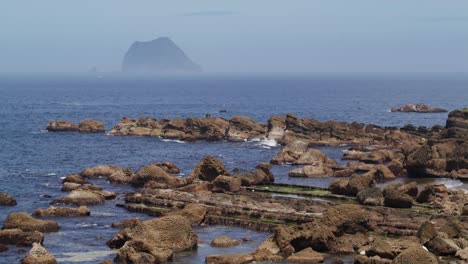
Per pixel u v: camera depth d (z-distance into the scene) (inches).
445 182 3132.4
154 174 2950.3
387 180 3201.3
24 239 2004.2
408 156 3385.8
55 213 2378.2
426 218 2276.1
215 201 2536.9
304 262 1872.5
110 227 2244.1
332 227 2027.6
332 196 2694.4
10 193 2817.4
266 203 2490.2
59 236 2123.5
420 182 3129.9
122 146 4443.9
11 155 3954.2
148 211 2450.8
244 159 3934.5
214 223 2332.7
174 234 2005.4
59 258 1894.7
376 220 2245.3
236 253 1940.2
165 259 1883.6
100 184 3011.8
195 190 2768.2
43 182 3080.7
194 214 2326.5
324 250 1984.5
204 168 2994.6
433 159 3344.0
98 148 4330.7
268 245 1979.6
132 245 1882.4
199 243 2071.9
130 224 2241.6
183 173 3400.6
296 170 3321.9
